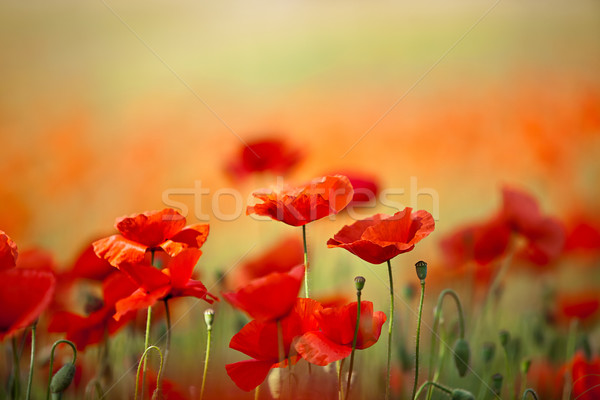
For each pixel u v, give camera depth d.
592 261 2.46
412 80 4.66
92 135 4.33
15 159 4.07
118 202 4.04
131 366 1.87
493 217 2.14
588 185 4.04
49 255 1.95
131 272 1.76
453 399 1.74
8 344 1.91
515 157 4.27
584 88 4.59
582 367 1.88
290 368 1.75
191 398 1.82
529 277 2.41
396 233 1.77
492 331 2.14
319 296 1.98
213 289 2.03
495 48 4.82
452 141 4.39
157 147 4.33
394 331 1.97
